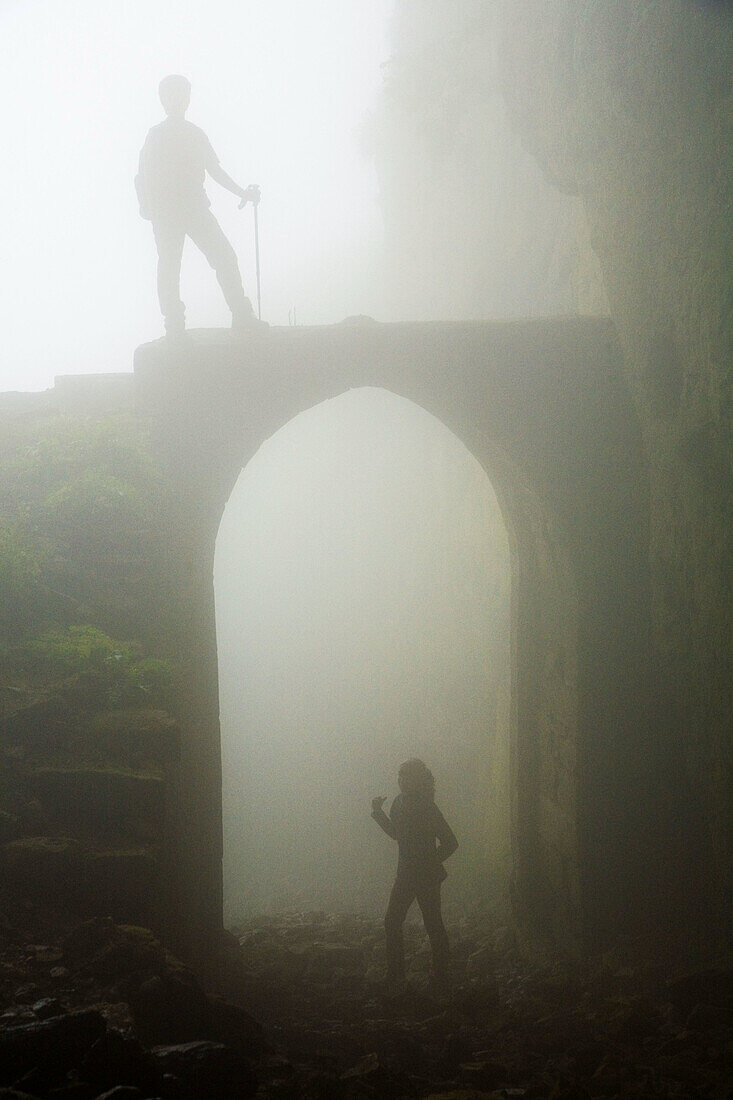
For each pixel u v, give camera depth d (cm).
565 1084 446
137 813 652
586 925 1009
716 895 888
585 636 1044
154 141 1000
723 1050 584
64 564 902
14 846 593
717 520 866
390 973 840
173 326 1025
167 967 503
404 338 1044
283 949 962
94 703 743
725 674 862
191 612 959
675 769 1012
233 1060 380
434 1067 540
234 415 1026
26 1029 354
